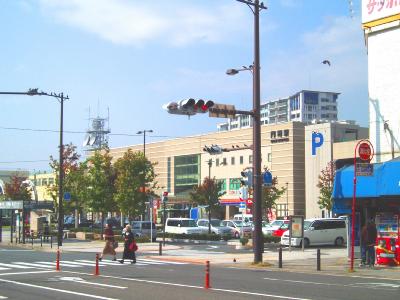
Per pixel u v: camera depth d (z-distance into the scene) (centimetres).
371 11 2477
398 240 2125
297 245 3584
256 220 2322
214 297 1317
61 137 3766
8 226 8062
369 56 2484
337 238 3678
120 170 4684
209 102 2038
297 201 8156
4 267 2198
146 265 2366
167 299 1290
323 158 7844
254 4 2305
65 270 2075
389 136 2372
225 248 3544
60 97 3750
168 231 4731
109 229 2584
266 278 1792
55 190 5431
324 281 1694
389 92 2392
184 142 10294
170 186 10631
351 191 2202
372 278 1792
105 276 1852
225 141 9294
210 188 6438
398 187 1995
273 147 8538
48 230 4372
